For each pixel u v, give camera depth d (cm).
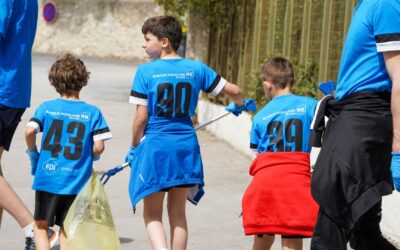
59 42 8131
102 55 8056
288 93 1178
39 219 1212
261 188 1134
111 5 8031
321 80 2011
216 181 1995
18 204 1303
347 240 949
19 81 1294
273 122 1157
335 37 1927
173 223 1193
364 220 956
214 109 2833
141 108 1166
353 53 950
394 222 1416
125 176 2038
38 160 1228
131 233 1484
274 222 1123
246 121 2406
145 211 1191
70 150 1214
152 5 7919
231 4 2861
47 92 4162
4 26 1265
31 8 1312
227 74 2902
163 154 1159
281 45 2356
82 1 8081
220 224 1562
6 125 1296
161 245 1158
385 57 914
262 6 2530
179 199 1193
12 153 2342
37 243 1225
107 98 4062
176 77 1169
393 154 912
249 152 2356
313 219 1116
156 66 1172
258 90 2361
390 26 909
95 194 1144
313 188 948
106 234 1133
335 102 970
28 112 3325
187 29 3175
